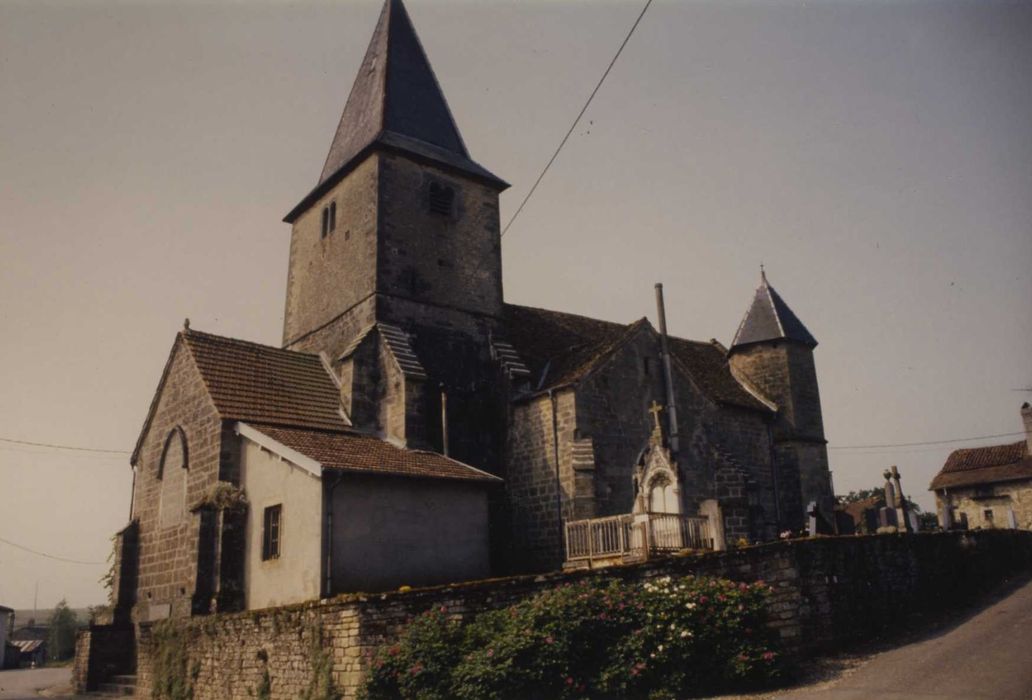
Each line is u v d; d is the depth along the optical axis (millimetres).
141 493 26984
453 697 13195
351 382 25766
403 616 14914
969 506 47031
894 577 19281
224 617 18594
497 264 31109
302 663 15586
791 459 33750
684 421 27875
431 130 31531
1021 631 16312
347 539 19031
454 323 28875
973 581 22875
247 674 17281
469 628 14648
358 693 13875
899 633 17703
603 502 24734
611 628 14180
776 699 12594
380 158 28781
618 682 13305
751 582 16078
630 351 27281
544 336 31703
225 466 22172
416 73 32500
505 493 26547
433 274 28922
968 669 13477
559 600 14492
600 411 25641
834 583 17156
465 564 21250
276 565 20000
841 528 34312
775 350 35688
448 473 21578
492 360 28906
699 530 19734
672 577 15867
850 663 15109
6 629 62031
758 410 32938
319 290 30703
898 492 26625
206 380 23891
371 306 27203
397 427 25109
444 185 30375
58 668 55188
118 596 25531
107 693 23562
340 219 30266
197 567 20922
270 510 20859
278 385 25656
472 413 27578
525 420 26703
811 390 35719
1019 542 27312
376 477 20000
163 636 21219
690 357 36031
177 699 19672
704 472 27812
